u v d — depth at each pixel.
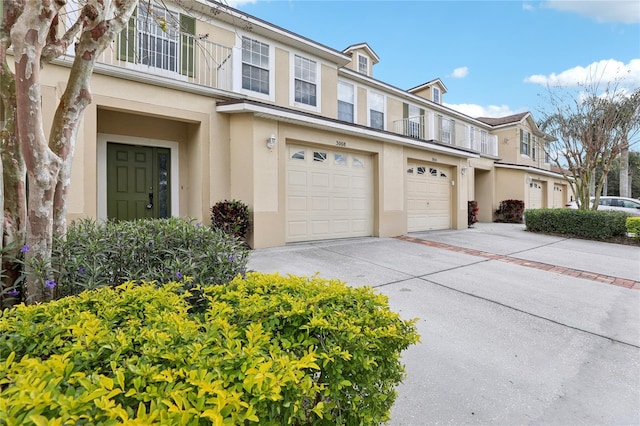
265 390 1.21
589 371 3.02
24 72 2.26
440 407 2.48
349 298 2.17
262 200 7.85
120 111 6.90
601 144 11.97
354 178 9.84
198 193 7.80
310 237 8.89
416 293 5.00
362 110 13.59
